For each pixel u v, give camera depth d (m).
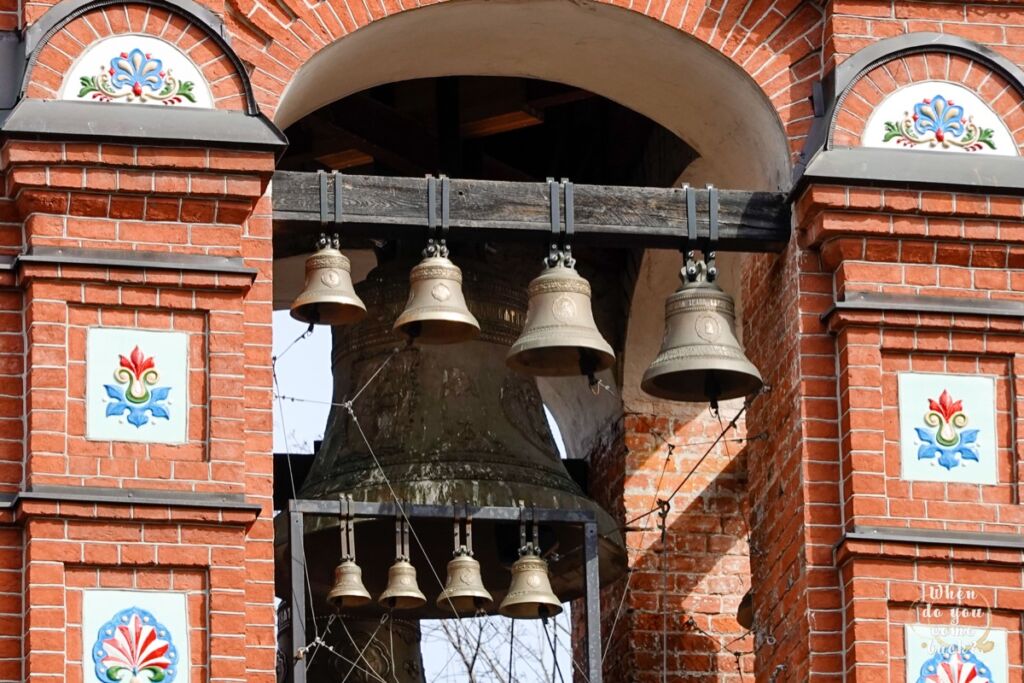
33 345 19.00
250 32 20.39
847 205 20.23
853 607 19.38
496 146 24.77
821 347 20.23
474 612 21.92
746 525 24.31
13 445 18.94
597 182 24.55
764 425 21.11
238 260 19.48
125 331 19.20
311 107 21.41
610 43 21.41
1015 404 20.05
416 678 22.23
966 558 19.52
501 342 21.75
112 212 19.44
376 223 20.12
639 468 24.31
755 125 21.28
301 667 19.80
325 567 21.52
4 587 18.52
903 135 20.56
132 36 19.89
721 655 23.91
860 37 20.81
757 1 21.06
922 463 19.83
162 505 18.72
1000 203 20.36
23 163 19.31
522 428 21.53
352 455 21.19
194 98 19.81
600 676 20.19
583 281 20.36
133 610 18.55
